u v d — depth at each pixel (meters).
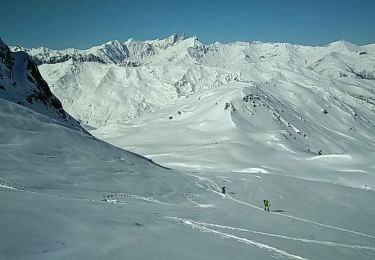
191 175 62.84
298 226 32.81
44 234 14.42
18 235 13.71
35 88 82.81
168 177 50.91
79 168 38.72
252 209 40.50
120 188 37.16
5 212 15.80
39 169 33.81
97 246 14.45
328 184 68.50
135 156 58.50
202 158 132.62
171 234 19.22
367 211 48.47
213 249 18.05
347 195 59.41
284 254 20.64
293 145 170.25
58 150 40.91
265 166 121.62
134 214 22.89
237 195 50.78
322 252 23.33
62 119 83.56
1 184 26.08
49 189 28.47
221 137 178.88
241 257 17.67
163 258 14.69
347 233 32.81
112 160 46.97
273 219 35.06
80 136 48.75
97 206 22.64
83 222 17.03
